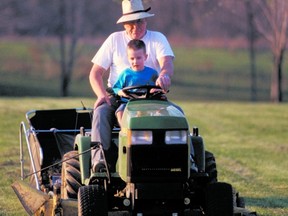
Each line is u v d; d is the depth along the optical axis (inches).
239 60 5315.0
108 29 4594.0
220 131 1841.8
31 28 4259.4
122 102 751.7
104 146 734.5
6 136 1605.6
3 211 938.1
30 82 4318.4
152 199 670.5
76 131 973.8
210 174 802.2
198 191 711.7
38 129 1007.6
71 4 4156.0
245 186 1130.0
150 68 764.0
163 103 714.2
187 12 4771.2
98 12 4365.2
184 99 3784.5
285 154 1486.2
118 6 4335.6
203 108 2363.4
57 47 4926.2
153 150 660.1
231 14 4030.5
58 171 943.0
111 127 749.3
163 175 662.5
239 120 2053.4
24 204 799.1
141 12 785.6
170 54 789.9
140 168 660.1
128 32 793.6
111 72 804.6
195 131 783.1
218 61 5270.7
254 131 1855.3
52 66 4658.0
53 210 735.1
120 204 697.0
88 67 4603.8
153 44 792.3
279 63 3348.9
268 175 1234.6
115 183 701.3
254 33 4136.3
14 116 1909.4
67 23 4183.1
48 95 3882.9
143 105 704.4
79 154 738.2
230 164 1347.2
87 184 713.6
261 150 1536.7
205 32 5354.3
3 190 1070.4
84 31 4333.2
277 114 2209.6
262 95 4220.0
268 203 1007.0
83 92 4116.6
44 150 974.4
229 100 3821.4
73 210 711.7
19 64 4694.9
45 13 4188.0
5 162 1298.0
